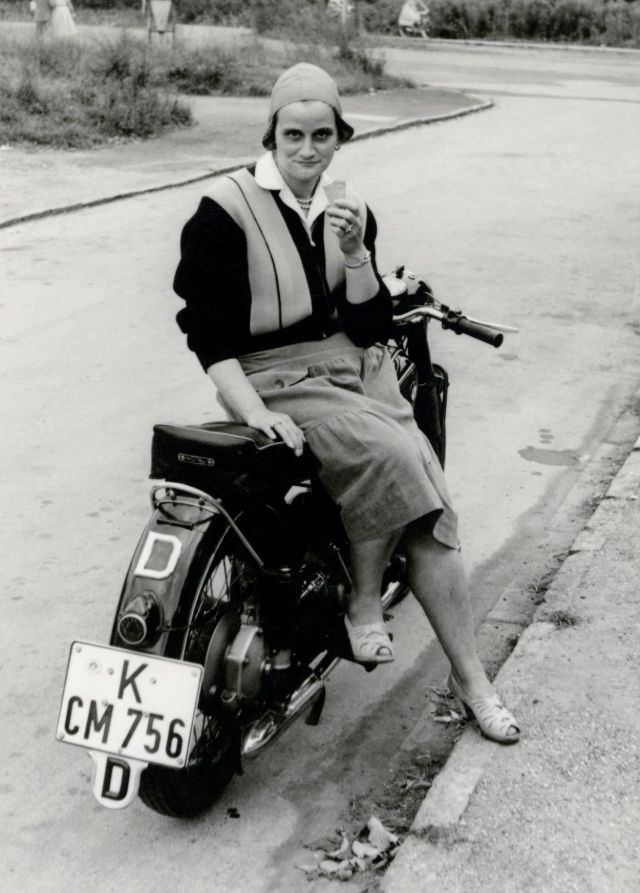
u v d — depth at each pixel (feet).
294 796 11.15
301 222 10.74
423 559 10.96
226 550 10.11
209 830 10.66
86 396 21.27
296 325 10.94
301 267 10.75
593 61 104.17
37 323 25.39
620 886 9.41
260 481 9.86
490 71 89.97
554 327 25.55
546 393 21.85
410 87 73.92
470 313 26.30
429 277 29.09
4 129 48.01
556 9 123.75
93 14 114.11
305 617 10.44
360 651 10.84
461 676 11.35
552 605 13.53
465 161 46.91
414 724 12.30
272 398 10.66
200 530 9.72
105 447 19.06
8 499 17.19
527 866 9.63
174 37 73.82
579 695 11.82
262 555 10.34
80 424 19.99
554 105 68.33
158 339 24.56
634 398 21.67
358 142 51.83
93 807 11.00
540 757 10.95
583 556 14.70
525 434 19.95
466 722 12.03
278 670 10.19
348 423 10.35
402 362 13.32
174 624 9.45
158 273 29.53
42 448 18.98
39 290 27.84
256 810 10.94
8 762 11.59
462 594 11.12
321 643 10.77
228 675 9.92
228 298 10.61
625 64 101.45
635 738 11.16
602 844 9.86
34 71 55.52
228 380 10.49
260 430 10.10
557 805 10.32
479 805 10.34
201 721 10.77
